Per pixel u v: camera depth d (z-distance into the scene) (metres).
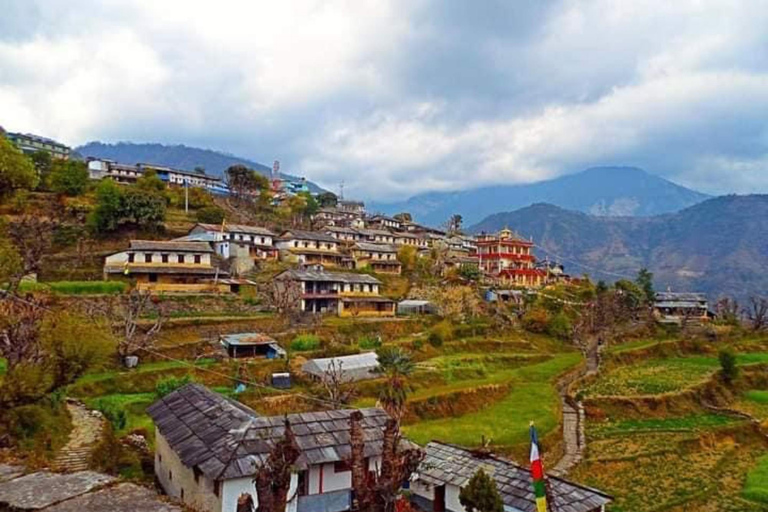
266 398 56.84
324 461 26.09
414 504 34.88
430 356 84.50
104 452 32.28
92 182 122.56
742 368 91.62
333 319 91.12
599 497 31.80
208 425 28.81
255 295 93.38
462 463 35.53
